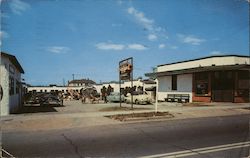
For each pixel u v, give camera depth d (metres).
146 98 28.02
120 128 11.17
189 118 14.88
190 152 7.07
